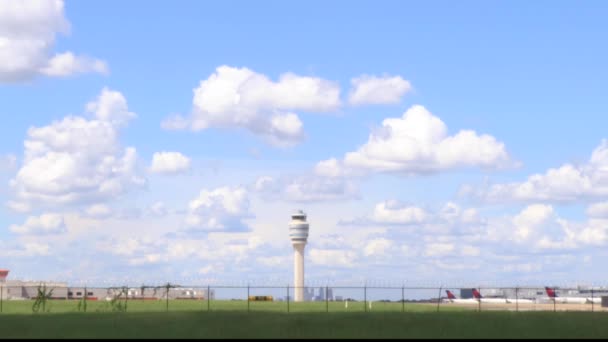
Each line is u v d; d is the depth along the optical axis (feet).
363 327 192.85
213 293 402.11
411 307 320.91
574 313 249.14
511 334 181.88
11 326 194.70
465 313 244.42
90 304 331.57
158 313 239.50
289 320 208.95
